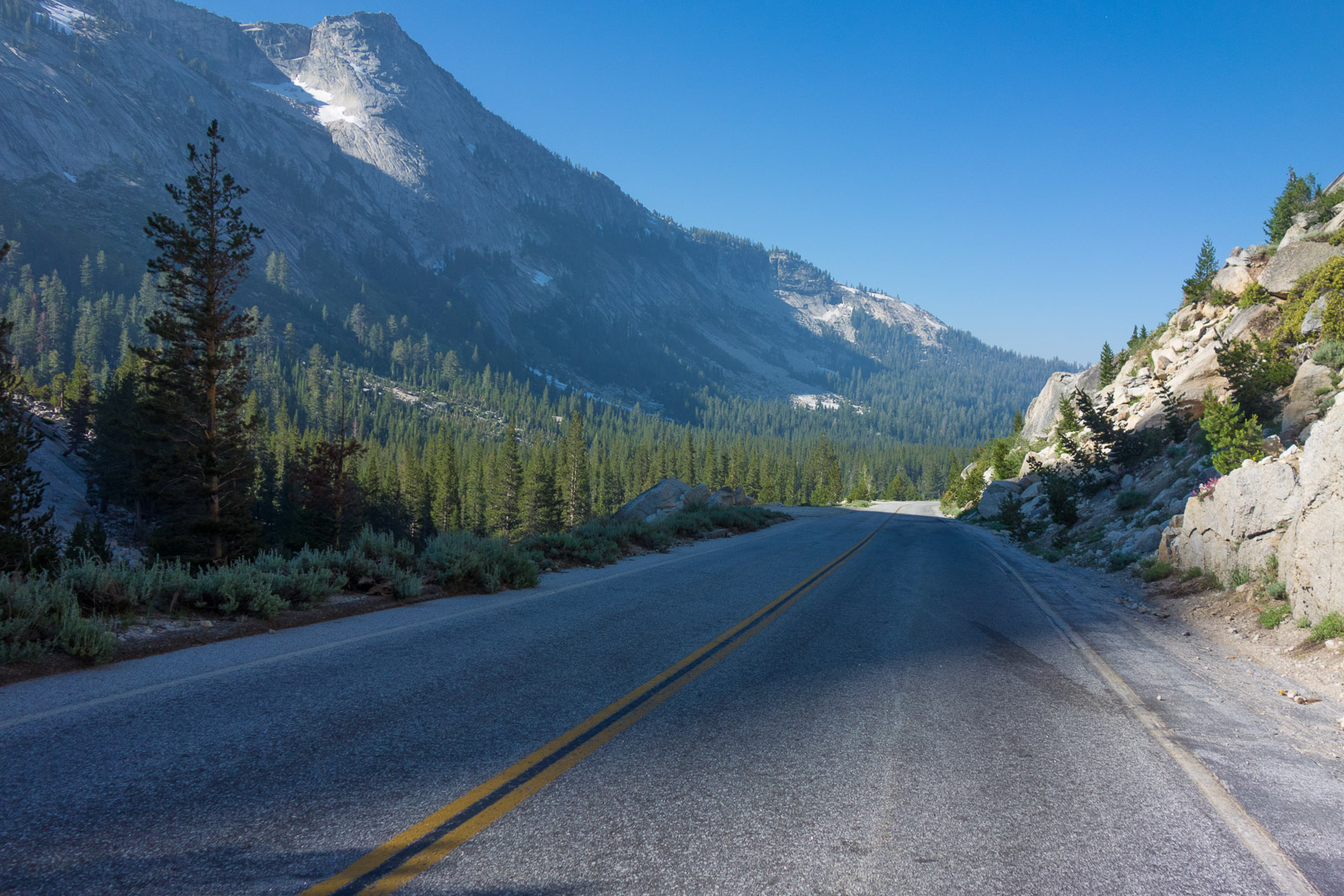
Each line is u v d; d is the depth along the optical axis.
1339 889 2.68
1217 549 10.85
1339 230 23.23
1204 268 40.94
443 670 5.29
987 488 45.75
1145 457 25.59
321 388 168.25
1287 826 3.25
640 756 3.73
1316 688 6.05
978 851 2.84
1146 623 9.33
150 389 24.41
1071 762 3.96
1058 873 2.69
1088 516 23.12
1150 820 3.23
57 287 168.12
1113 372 46.12
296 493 52.16
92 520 53.56
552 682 5.11
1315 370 16.56
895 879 2.58
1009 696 5.32
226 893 2.28
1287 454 9.96
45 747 3.46
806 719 4.51
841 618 8.48
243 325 25.08
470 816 2.92
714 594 9.87
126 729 3.78
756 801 3.22
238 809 2.88
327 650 5.79
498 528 82.56
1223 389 22.72
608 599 9.09
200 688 4.60
